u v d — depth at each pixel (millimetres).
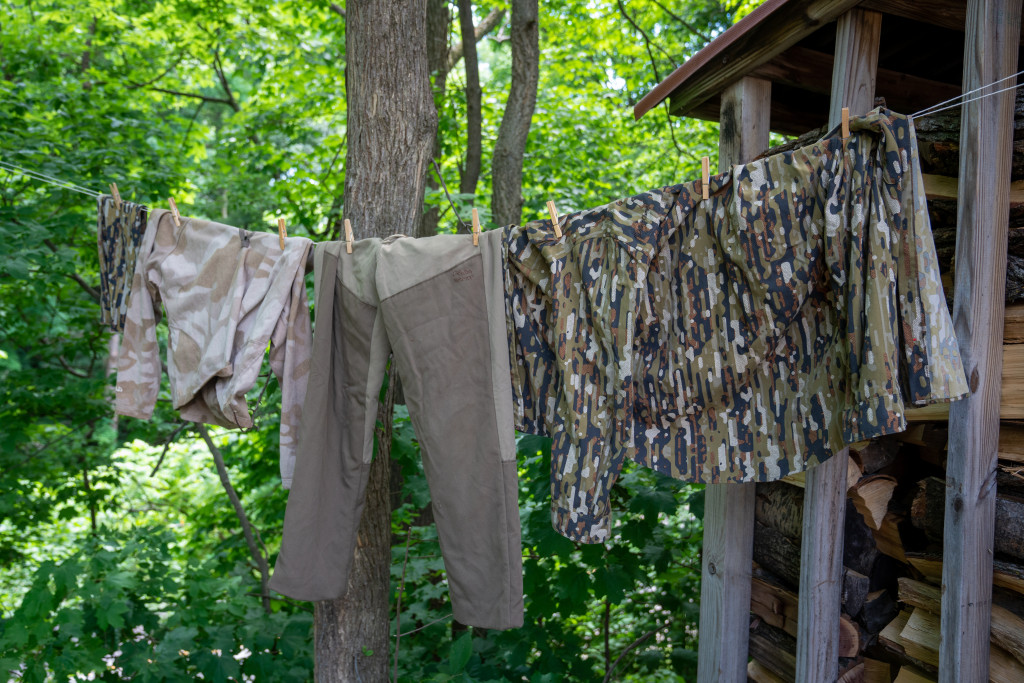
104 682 2922
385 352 2057
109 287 2402
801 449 1768
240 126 6949
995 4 1771
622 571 3107
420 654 3523
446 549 1948
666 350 1860
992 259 1801
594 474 1803
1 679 2572
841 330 1706
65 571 2816
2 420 4332
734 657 2619
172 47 7047
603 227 1835
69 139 4480
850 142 1630
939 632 2031
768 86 2582
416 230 2605
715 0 6105
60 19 5734
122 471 5000
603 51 6375
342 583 2062
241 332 2113
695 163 6641
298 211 5266
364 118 2506
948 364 1535
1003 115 1793
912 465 2322
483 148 5777
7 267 3391
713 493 2688
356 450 2076
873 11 2070
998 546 1849
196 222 2186
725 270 1796
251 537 4645
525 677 3150
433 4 4645
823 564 2189
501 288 1935
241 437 4871
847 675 2268
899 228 1575
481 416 1932
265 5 6168
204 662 3055
